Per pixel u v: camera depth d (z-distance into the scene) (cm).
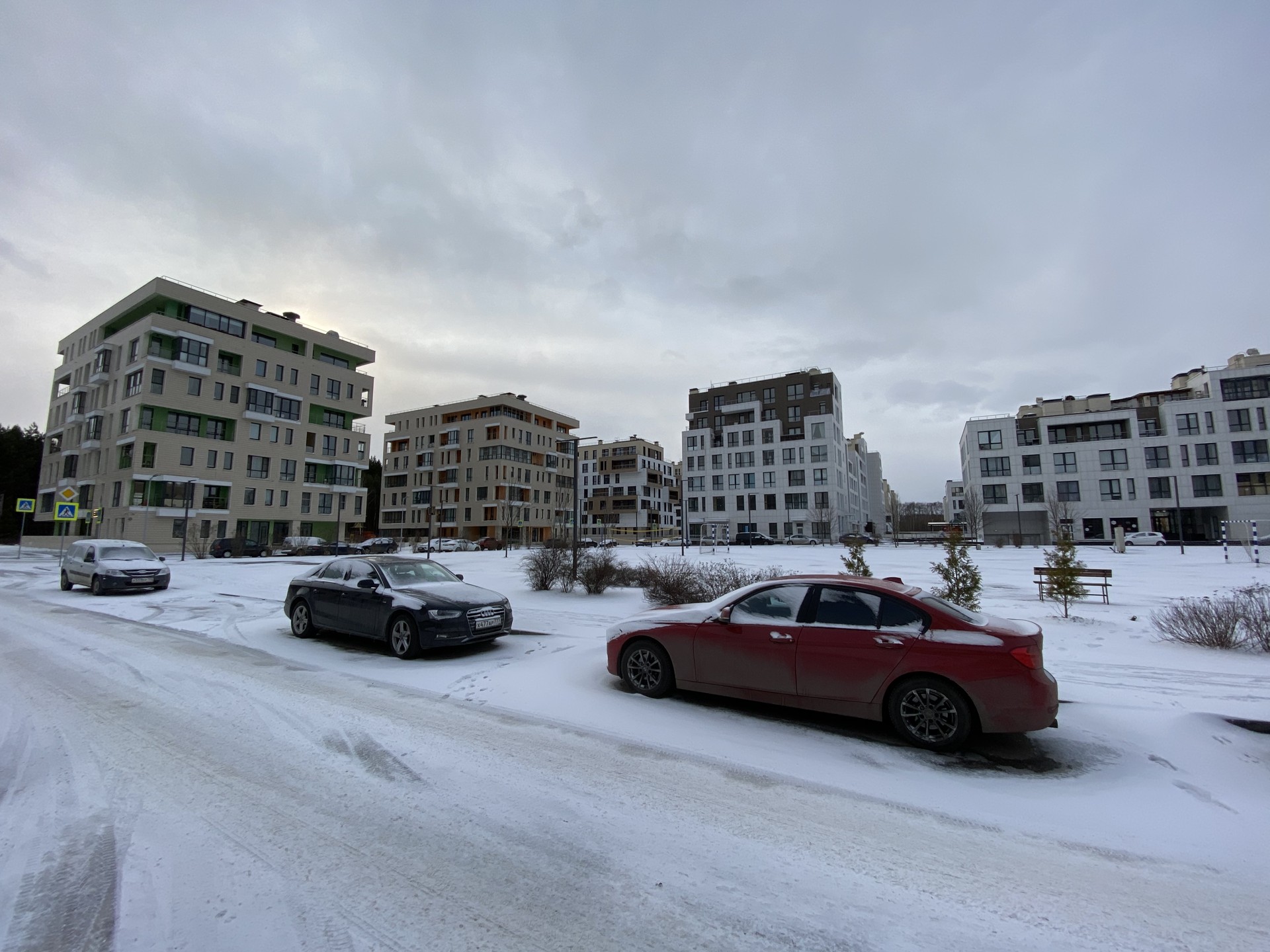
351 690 661
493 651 855
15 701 614
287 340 5438
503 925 270
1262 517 5409
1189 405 5778
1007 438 6378
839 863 325
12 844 335
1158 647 830
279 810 379
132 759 461
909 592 539
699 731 532
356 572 934
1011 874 316
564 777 434
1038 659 480
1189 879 314
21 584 1938
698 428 8044
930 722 494
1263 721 526
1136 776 445
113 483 4516
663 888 300
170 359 4488
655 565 1550
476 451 7931
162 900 285
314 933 262
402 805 388
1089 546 4903
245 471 4888
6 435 6197
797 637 550
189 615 1235
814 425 7281
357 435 5897
